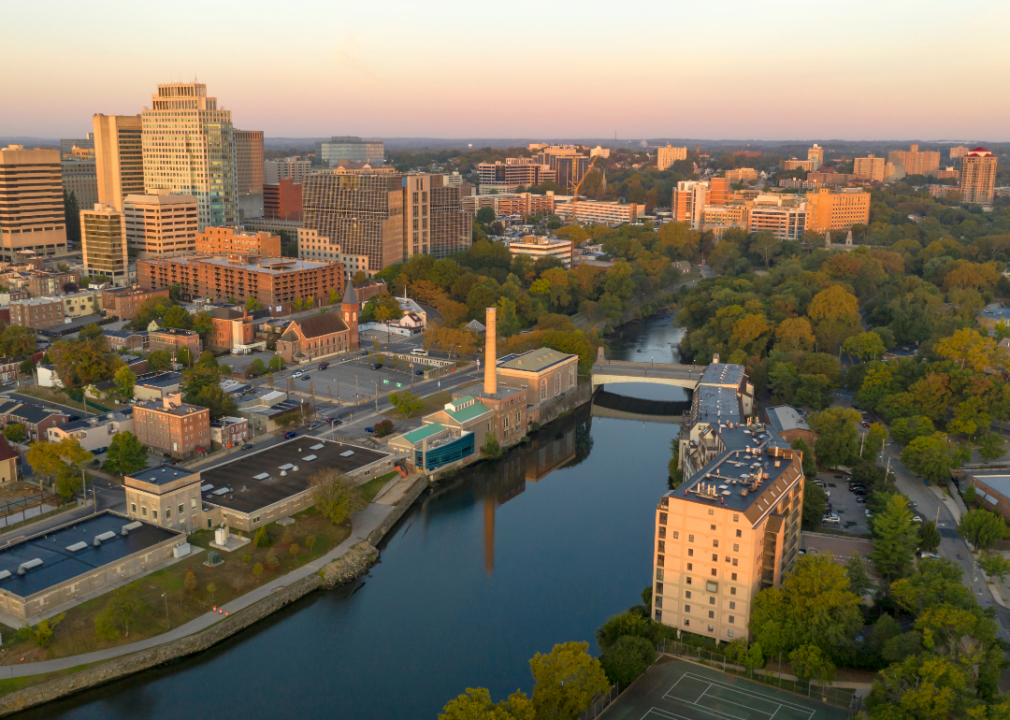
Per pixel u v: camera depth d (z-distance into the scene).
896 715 175.00
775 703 196.62
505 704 179.25
